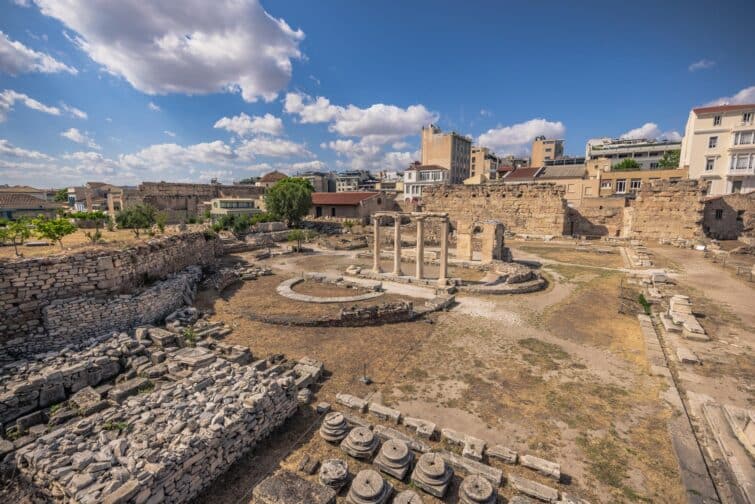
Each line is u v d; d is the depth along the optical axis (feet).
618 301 68.95
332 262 107.45
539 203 156.04
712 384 38.06
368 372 42.22
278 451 29.94
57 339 45.55
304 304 65.51
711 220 148.56
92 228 124.36
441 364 44.09
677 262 100.32
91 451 25.80
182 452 24.84
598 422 32.71
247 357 44.19
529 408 34.96
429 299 68.85
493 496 23.72
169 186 206.39
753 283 77.41
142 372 39.45
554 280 84.94
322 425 31.42
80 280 50.57
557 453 29.01
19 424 32.19
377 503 23.24
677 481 26.11
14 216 175.63
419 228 79.46
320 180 361.10
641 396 36.70
